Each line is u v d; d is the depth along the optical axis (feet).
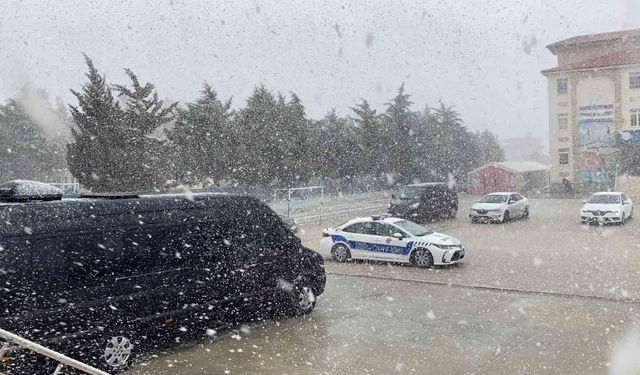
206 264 27.53
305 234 71.87
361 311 33.24
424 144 158.71
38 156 130.31
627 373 21.95
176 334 26.18
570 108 149.18
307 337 27.96
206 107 109.60
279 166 117.70
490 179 148.97
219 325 28.09
